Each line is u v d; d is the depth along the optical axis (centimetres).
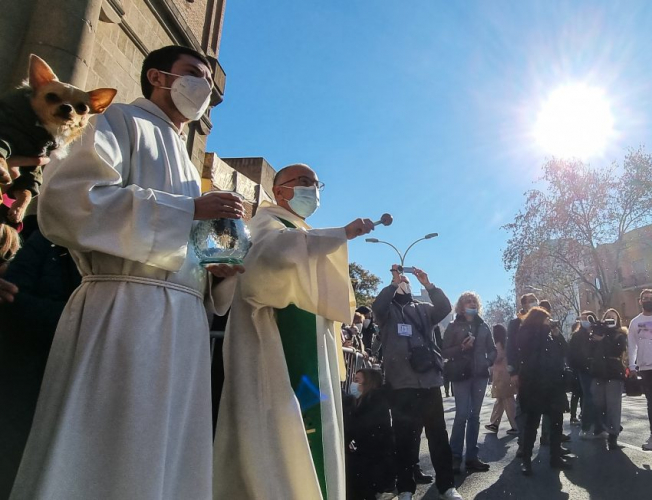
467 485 491
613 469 549
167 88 216
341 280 230
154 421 156
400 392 432
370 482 395
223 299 210
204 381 180
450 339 576
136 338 161
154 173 190
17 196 178
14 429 174
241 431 215
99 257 172
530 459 532
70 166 166
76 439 148
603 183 3322
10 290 162
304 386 239
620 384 673
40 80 173
